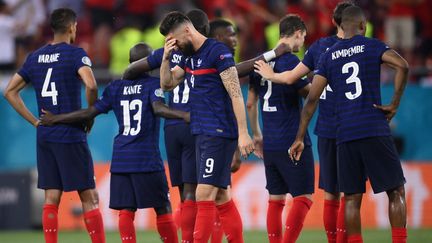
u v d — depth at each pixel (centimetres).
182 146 3002
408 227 4634
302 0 5509
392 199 2677
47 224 2939
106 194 4650
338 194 2962
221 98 2708
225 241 3922
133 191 2895
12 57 5891
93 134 4912
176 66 2827
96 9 6094
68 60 2923
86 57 2938
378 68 2656
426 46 5806
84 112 2908
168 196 2930
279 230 2962
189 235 2941
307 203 2933
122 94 2898
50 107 2938
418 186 4678
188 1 6025
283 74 2841
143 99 2872
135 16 6072
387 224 4612
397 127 4928
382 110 2656
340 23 2867
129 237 2888
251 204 4638
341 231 2862
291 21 2939
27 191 4650
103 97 2930
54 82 2928
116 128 4916
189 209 2945
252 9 5866
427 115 4934
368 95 2653
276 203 2981
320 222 4581
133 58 3009
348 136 2667
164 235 2925
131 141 2872
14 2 5988
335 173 2934
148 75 2919
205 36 2948
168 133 3030
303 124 2762
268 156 2955
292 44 2936
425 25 5838
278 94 2922
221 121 2702
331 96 2905
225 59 2669
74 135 2933
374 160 2656
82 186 2947
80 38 6072
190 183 2964
